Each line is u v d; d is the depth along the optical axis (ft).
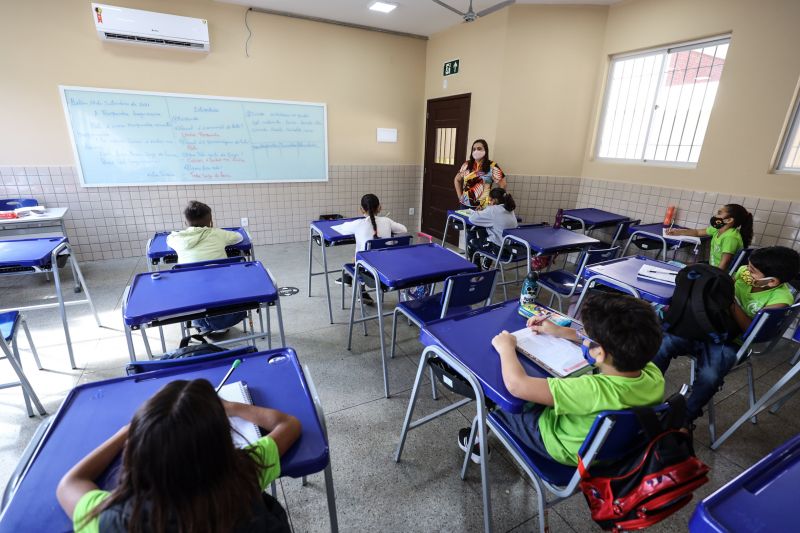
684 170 11.84
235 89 14.35
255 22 14.03
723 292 5.43
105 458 2.57
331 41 15.44
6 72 11.57
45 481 2.54
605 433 2.92
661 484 2.79
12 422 6.07
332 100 16.11
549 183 15.11
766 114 9.91
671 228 11.14
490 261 12.48
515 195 15.23
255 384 3.60
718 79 11.10
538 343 4.27
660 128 12.69
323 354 8.23
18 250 7.38
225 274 6.40
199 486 1.98
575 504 4.95
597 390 3.22
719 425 6.48
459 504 4.91
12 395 6.69
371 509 4.81
